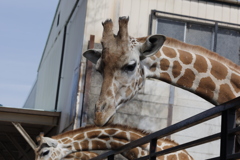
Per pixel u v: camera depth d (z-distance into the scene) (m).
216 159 3.66
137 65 5.23
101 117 4.87
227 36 13.15
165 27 12.83
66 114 13.38
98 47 12.27
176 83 5.55
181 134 12.16
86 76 12.08
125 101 5.17
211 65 5.55
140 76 5.33
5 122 15.74
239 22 13.25
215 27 12.99
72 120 12.24
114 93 5.04
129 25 12.59
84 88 12.11
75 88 12.51
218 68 5.55
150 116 12.05
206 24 13.04
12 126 16.58
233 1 13.21
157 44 5.27
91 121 11.92
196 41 12.95
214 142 12.35
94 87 12.08
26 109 13.77
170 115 12.15
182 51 5.58
